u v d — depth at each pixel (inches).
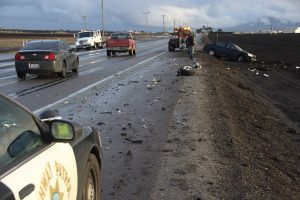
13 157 135.3
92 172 202.7
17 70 885.2
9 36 3599.9
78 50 2477.9
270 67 1530.5
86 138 193.6
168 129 414.3
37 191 129.5
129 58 1585.9
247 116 613.9
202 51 2032.5
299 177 358.9
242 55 1766.7
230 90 855.7
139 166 304.2
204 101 592.4
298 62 1681.8
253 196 268.5
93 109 514.3
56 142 160.9
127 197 249.9
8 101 150.7
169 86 733.9
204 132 409.7
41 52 873.5
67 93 653.3
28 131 151.9
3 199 113.1
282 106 857.5
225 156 344.5
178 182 276.1
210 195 258.8
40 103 558.9
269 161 380.8
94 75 933.8
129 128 417.1
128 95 629.0
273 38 4325.8
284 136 555.5
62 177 154.6
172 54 1849.2
